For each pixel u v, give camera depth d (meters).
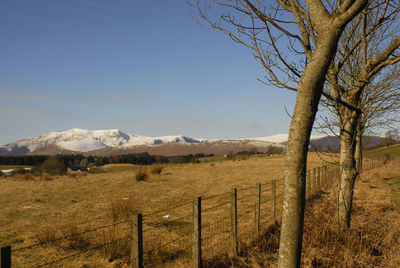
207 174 24.94
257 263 4.63
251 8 3.37
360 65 6.59
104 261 5.00
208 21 3.85
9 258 2.15
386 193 12.12
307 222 6.50
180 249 5.56
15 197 12.02
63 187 15.72
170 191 14.11
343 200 5.87
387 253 5.01
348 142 5.71
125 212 8.32
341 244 5.34
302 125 2.74
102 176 23.92
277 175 23.34
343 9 2.60
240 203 10.68
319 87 2.71
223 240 5.71
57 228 6.96
